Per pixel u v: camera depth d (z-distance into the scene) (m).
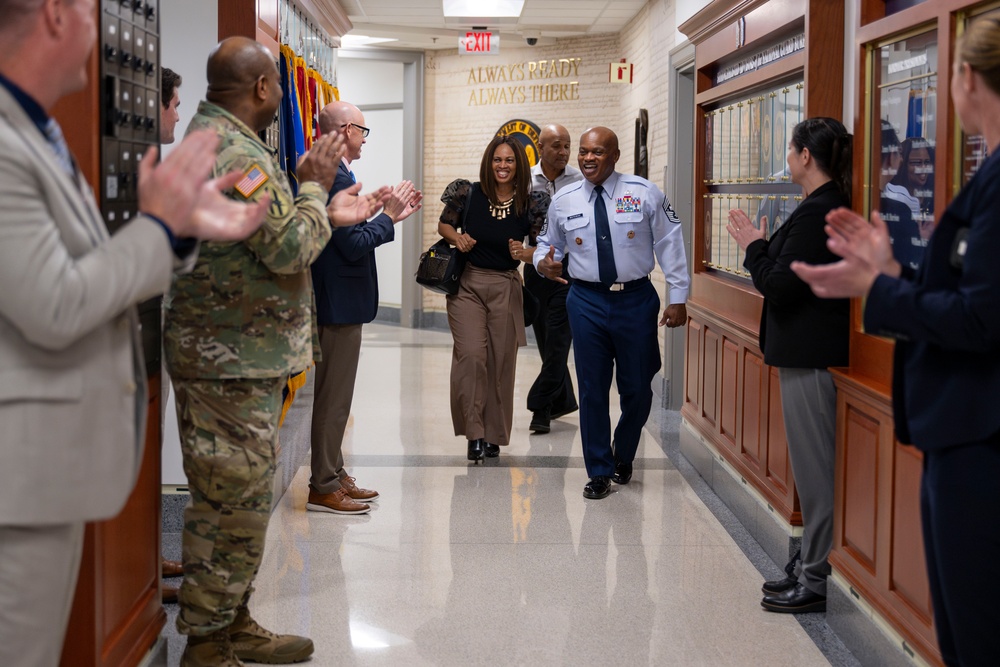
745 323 4.84
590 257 5.12
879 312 2.02
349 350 4.85
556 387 6.75
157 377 2.96
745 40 5.09
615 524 4.79
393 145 13.14
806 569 3.75
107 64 2.48
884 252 2.03
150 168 1.85
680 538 4.59
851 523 3.44
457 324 5.82
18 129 1.72
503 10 10.05
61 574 1.86
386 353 10.59
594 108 11.27
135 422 1.96
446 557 4.30
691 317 6.02
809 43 4.09
